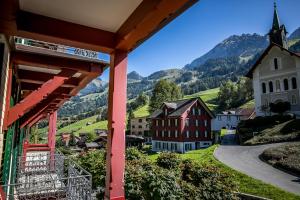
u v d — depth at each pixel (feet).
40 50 15.57
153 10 8.00
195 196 32.89
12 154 22.22
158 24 9.03
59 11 9.90
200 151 100.01
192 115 137.69
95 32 11.24
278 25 162.40
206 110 142.41
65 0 9.14
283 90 119.65
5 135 17.66
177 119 136.15
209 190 35.17
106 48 11.48
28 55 15.58
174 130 137.69
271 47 124.88
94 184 37.45
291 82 117.19
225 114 199.41
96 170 37.17
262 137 92.58
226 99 302.04
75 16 10.26
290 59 118.52
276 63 123.44
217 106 314.96
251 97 286.05
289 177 54.19
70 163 25.20
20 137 31.83
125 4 9.24
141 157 47.73
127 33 10.18
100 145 174.50
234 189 38.40
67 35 10.60
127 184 30.83
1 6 7.80
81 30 10.94
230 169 61.52
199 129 138.62
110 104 11.91
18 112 13.80
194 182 38.06
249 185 50.42
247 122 115.55
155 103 268.82
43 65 16.10
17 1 8.16
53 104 33.50
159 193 28.94
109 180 11.26
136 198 30.19
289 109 114.21
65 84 22.06
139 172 32.53
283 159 64.23
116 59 11.77
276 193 44.80
